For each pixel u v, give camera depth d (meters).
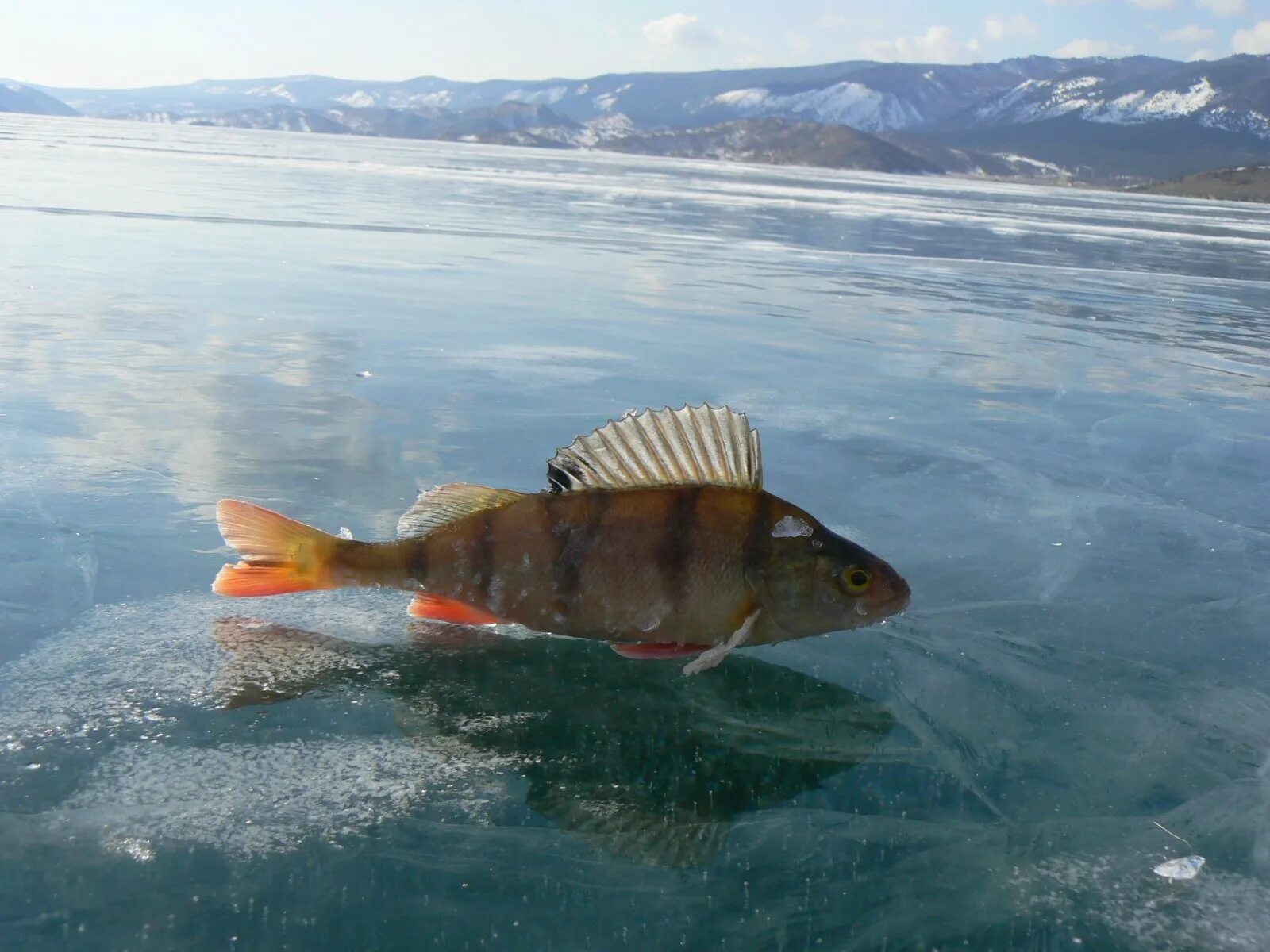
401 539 0.37
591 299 1.18
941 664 0.37
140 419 0.60
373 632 0.38
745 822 0.29
